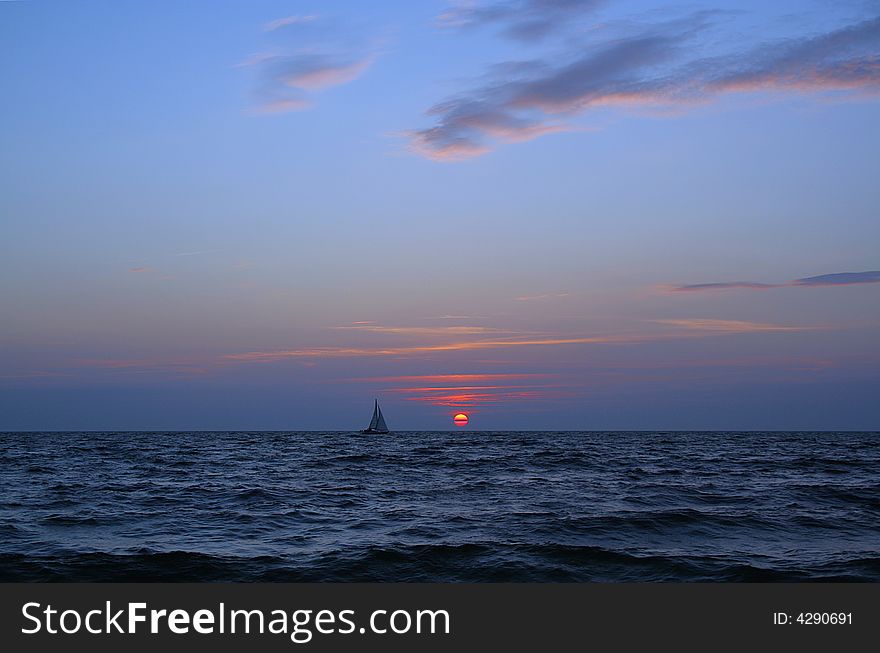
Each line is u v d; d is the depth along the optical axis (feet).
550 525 75.10
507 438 635.66
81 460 226.38
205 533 73.51
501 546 63.67
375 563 58.08
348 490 118.93
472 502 98.99
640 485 124.88
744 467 184.96
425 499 103.81
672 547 64.44
